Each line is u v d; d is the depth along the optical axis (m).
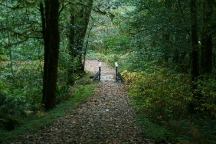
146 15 29.25
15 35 22.42
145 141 13.48
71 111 19.75
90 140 13.62
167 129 15.25
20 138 13.61
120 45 43.12
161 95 20.78
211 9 17.89
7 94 23.34
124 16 33.94
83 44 34.56
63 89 26.14
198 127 15.39
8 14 23.34
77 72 34.72
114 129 15.55
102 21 40.59
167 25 24.91
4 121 15.26
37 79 27.38
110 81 34.81
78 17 31.08
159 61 33.53
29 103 22.50
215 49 25.58
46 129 15.20
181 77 25.59
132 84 30.25
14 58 28.78
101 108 21.25
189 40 24.97
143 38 31.69
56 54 21.23
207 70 19.89
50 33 20.94
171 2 26.02
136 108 21.02
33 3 20.98
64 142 13.27
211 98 18.05
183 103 19.66
